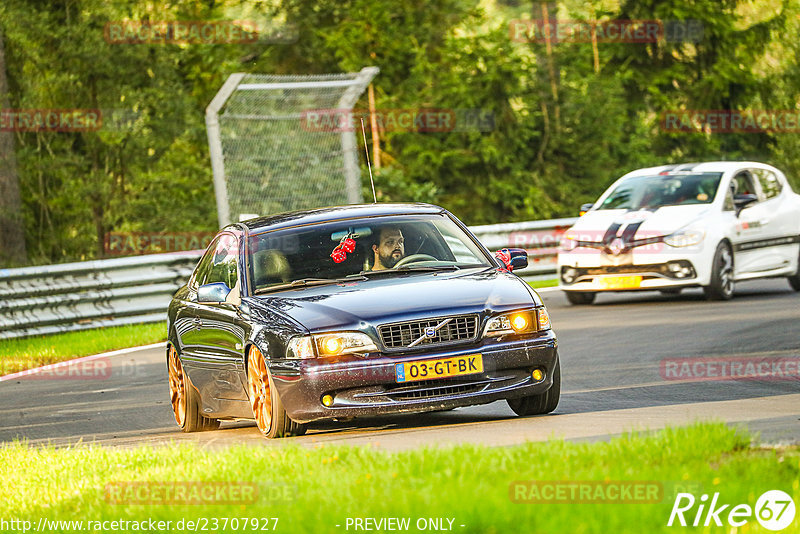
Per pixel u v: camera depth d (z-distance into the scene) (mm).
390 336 28000
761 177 63188
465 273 31000
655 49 141250
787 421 26078
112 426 36281
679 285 57812
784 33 143750
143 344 60062
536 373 28797
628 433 23766
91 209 115062
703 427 22094
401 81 130500
